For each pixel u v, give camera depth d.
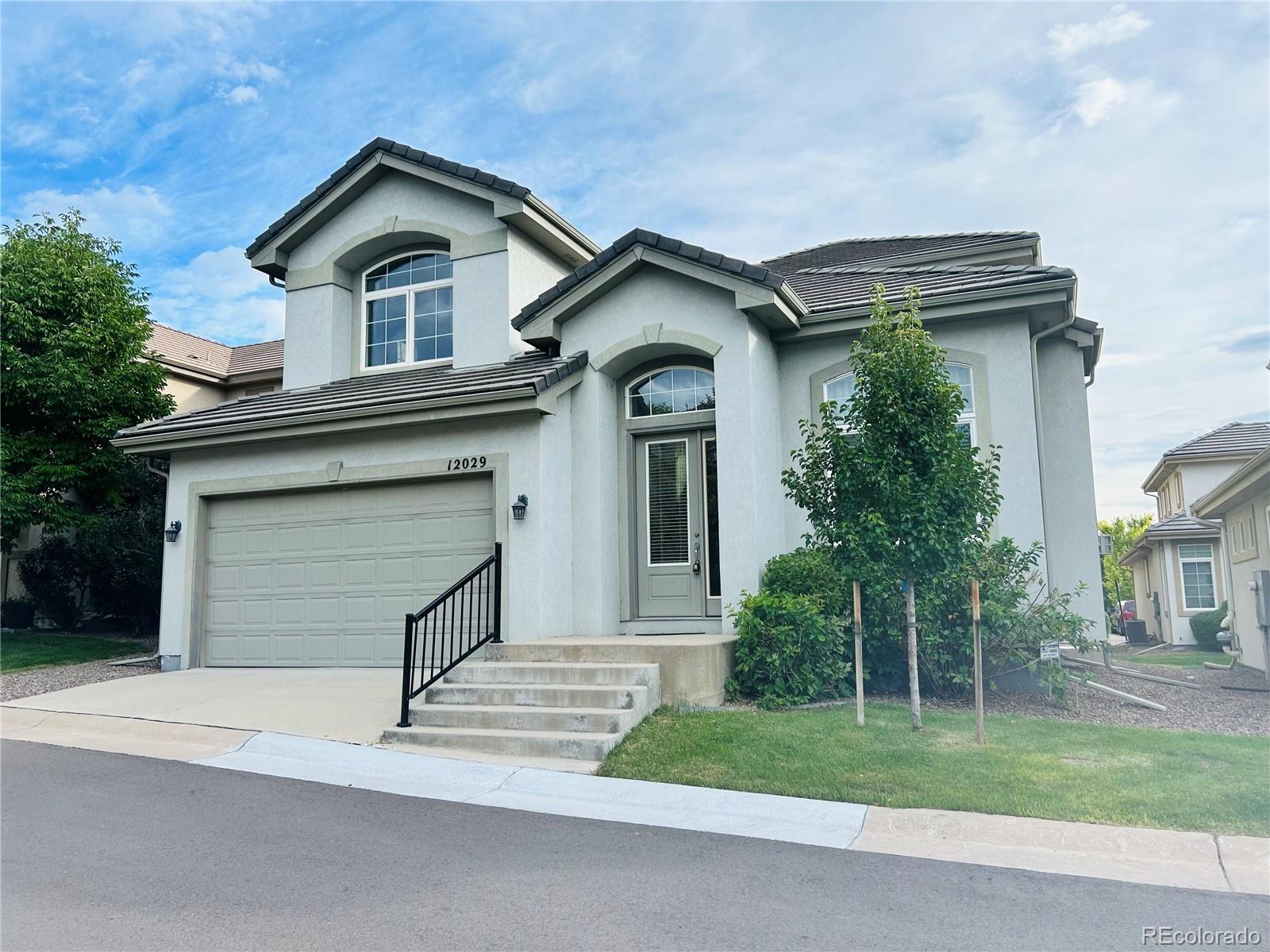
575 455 10.66
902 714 7.80
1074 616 8.84
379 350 13.48
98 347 15.41
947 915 3.95
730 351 9.99
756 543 9.62
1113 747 6.68
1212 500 14.49
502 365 11.70
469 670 8.38
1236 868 4.51
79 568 15.89
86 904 4.11
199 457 12.12
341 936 3.73
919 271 11.98
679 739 6.97
